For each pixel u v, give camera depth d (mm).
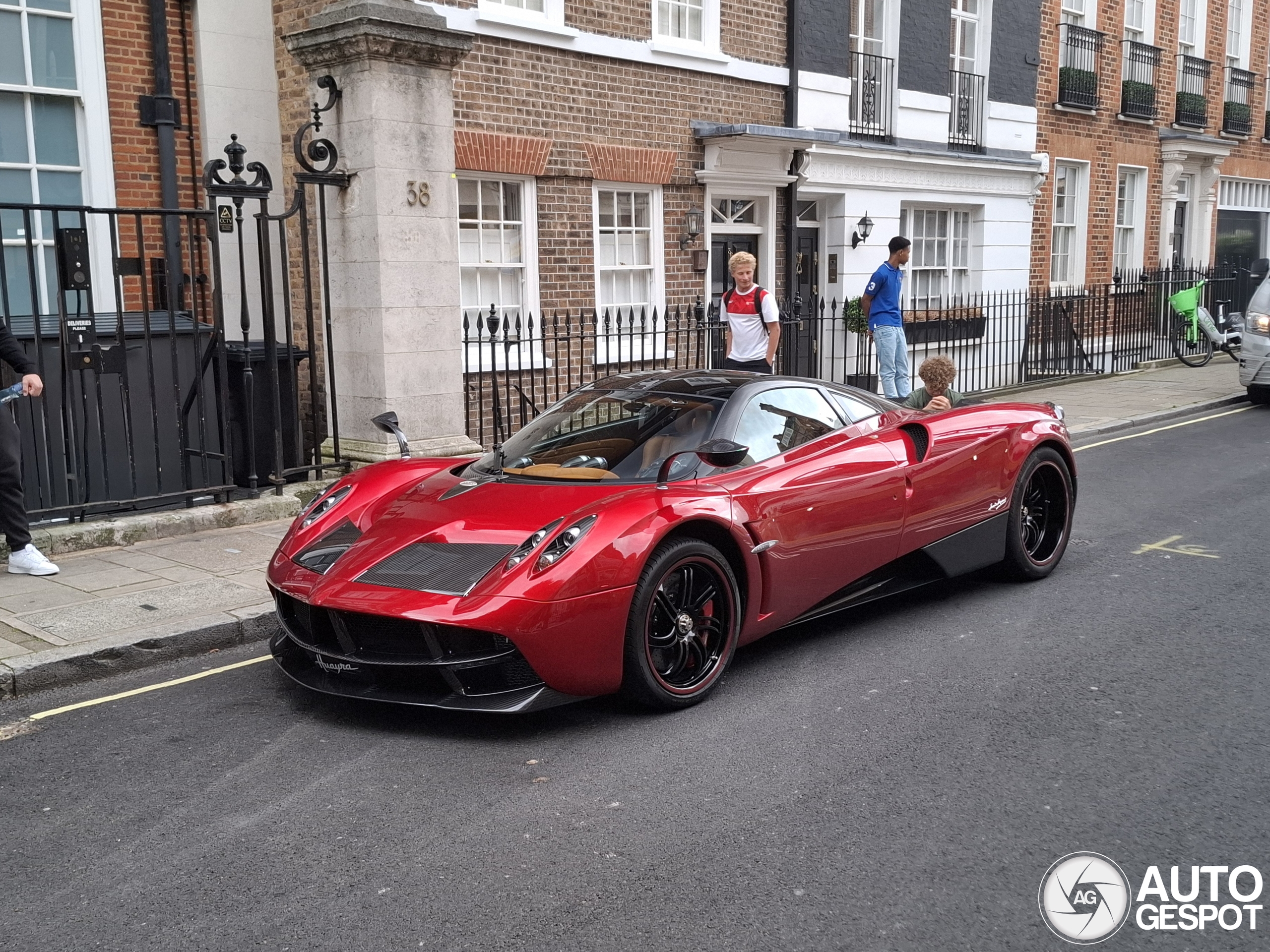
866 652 4828
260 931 2707
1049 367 16188
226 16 9383
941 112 14656
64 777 3646
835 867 2979
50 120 8594
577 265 10602
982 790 3430
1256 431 11164
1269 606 5375
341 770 3676
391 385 7523
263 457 7754
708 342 11234
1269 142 23172
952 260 15391
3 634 4828
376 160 7301
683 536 4180
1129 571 6078
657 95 11125
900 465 5082
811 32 12648
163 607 5219
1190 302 17203
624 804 3381
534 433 5023
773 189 12477
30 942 2684
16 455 5707
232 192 6883
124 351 6465
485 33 9570
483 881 2932
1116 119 18156
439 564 3961
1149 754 3691
